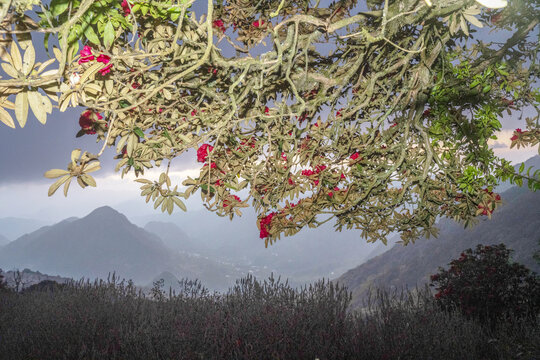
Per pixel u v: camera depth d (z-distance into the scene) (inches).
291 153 99.2
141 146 77.0
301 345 143.0
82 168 56.2
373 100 112.7
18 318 191.2
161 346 146.6
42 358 147.9
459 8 75.9
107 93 62.6
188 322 166.7
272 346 144.1
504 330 201.8
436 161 113.0
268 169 101.1
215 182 93.7
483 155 114.7
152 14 61.0
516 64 120.4
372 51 91.5
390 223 122.0
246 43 96.4
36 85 46.5
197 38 67.4
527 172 112.7
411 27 96.7
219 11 92.1
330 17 89.5
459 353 158.2
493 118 114.3
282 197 110.7
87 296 232.1
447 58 110.4
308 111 97.6
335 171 116.6
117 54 60.2
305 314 176.9
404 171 120.1
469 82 111.7
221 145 91.6
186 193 89.7
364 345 151.9
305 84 91.8
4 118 47.8
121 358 146.3
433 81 113.3
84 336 162.7
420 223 123.0
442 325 180.9
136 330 159.5
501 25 110.3
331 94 99.0
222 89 83.9
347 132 109.9
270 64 79.4
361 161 112.7
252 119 88.8
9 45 45.1
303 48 83.6
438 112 115.0
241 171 97.0
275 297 208.2
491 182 116.5
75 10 51.3
